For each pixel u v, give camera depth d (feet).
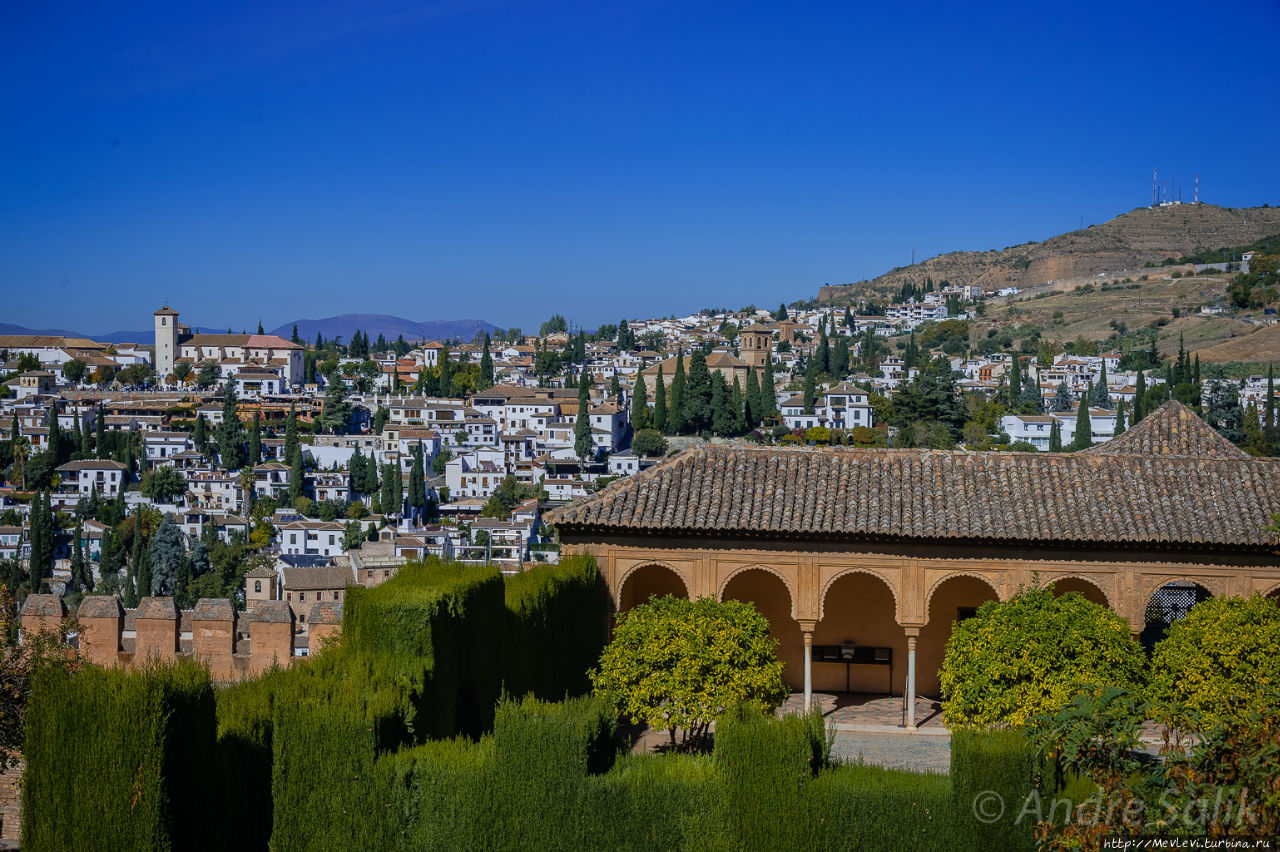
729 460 134.51
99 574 445.37
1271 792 58.54
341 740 76.89
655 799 81.92
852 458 133.39
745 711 86.17
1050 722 82.28
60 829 66.69
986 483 128.16
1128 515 122.31
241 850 74.28
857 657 138.72
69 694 67.31
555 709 83.92
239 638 107.34
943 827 81.00
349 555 418.51
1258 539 118.21
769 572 130.52
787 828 81.30
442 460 632.79
